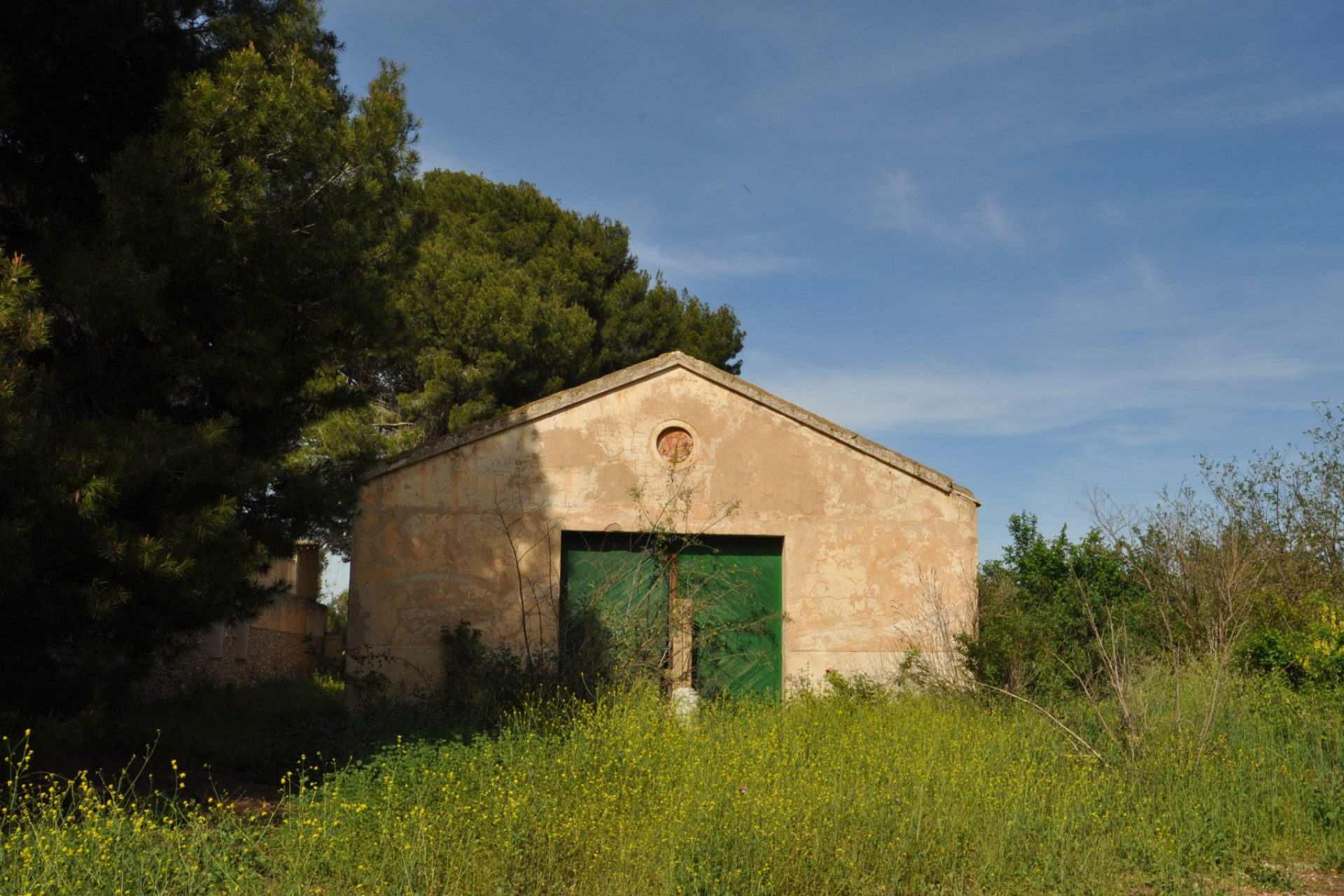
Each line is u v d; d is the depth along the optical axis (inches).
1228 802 282.8
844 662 472.7
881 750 323.3
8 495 258.8
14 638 300.0
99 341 318.7
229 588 319.9
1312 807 283.1
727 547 488.1
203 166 296.8
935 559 484.7
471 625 452.4
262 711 522.3
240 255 309.6
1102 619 476.1
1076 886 227.1
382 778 262.8
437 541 457.1
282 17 352.5
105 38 310.8
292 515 368.5
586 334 869.8
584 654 452.4
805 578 478.0
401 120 350.6
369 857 217.2
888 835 244.7
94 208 329.1
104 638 314.0
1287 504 659.4
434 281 832.3
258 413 357.4
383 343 373.1
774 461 484.1
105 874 196.4
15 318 254.1
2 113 290.5
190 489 299.0
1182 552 541.6
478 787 269.6
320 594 954.7
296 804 257.1
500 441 468.1
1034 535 530.0
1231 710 368.5
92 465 261.3
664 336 981.2
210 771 349.4
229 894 195.2
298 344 346.0
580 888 215.9
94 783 305.9
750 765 291.1
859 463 488.1
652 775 283.7
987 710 420.5
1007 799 273.3
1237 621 475.8
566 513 467.5
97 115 333.1
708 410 484.1
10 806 230.4
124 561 275.6
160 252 298.5
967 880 233.1
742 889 211.5
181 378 328.8
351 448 757.3
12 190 327.0
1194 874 245.0
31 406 261.1
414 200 393.1
